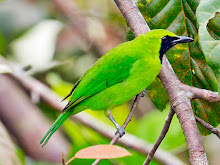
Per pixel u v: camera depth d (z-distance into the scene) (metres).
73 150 10.48
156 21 9.43
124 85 9.45
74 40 15.34
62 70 14.74
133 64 9.27
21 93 13.12
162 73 8.61
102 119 13.48
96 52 15.37
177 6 9.25
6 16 15.41
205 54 6.98
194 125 7.52
